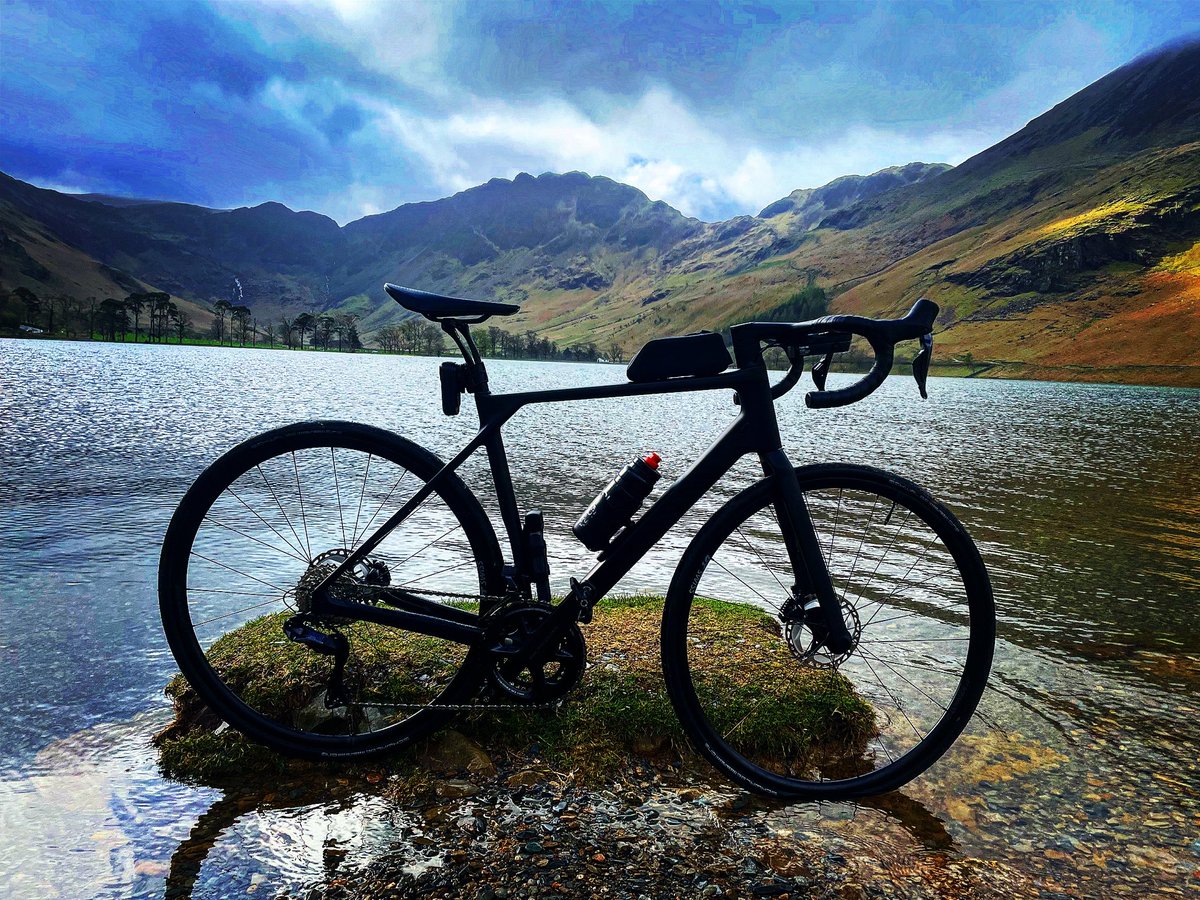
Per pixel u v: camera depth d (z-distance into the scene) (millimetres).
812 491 2564
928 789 2600
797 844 2246
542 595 2525
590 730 2742
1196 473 13375
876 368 2346
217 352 126875
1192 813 2486
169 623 2465
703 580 5238
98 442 11805
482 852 2141
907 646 3961
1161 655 3969
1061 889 2082
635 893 1981
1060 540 7102
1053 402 55719
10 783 2494
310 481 8445
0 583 4582
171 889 1974
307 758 2543
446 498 2496
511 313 2463
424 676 2867
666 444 14352
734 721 2811
